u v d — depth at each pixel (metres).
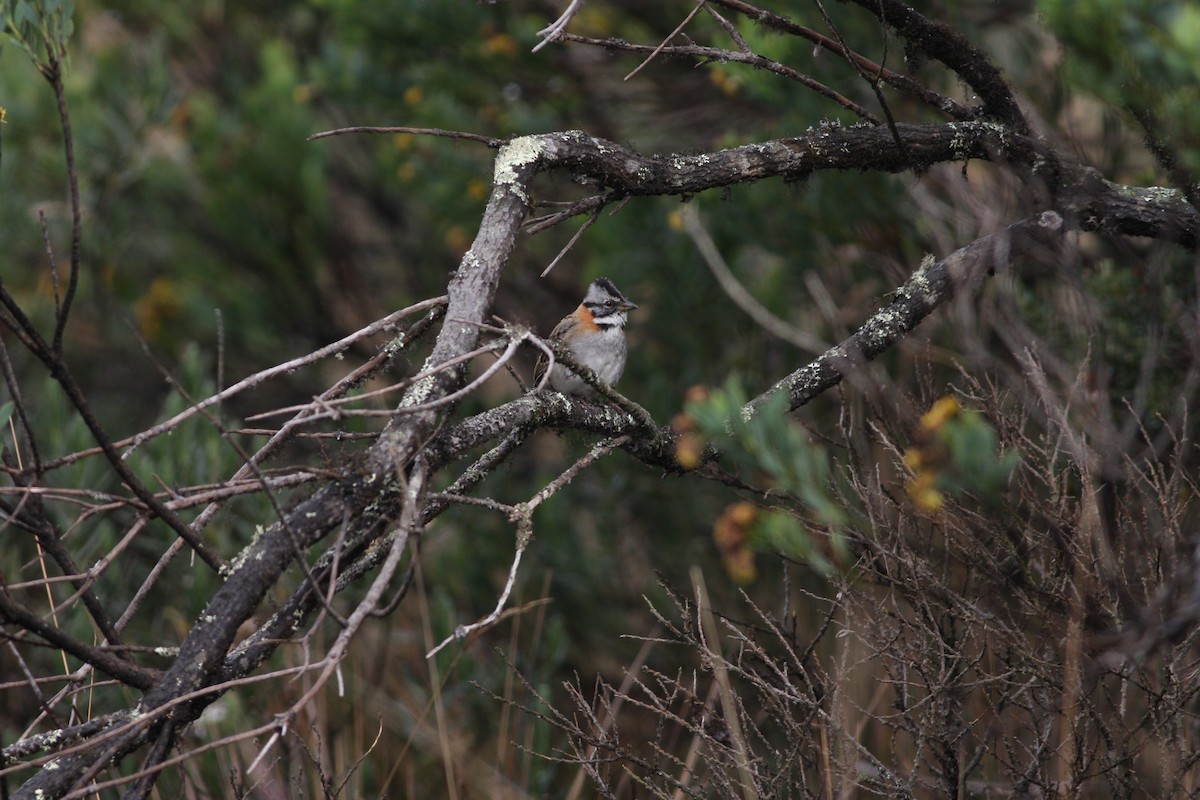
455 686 10.44
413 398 5.16
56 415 10.25
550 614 11.81
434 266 13.80
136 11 13.97
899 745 7.98
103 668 4.62
